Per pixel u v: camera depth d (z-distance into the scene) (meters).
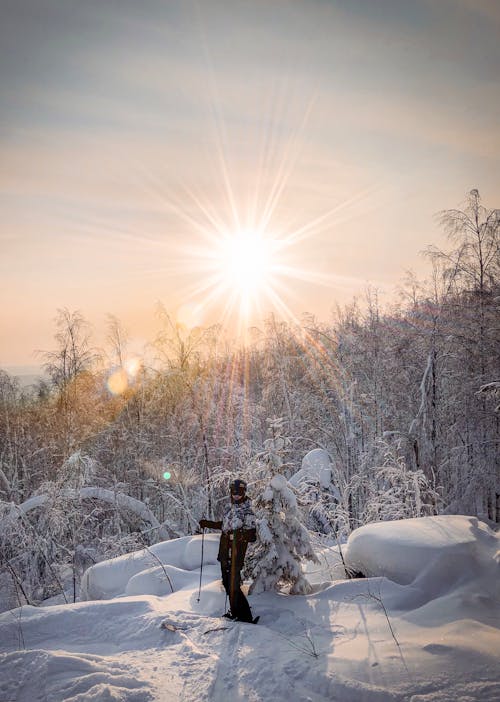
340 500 10.77
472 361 12.89
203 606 5.51
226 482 12.51
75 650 4.52
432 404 13.14
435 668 3.52
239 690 3.56
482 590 4.77
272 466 5.96
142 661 4.08
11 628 4.94
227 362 18.12
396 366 14.80
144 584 6.93
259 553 5.66
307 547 5.64
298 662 3.88
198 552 7.92
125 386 18.78
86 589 8.00
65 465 14.55
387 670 3.58
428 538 5.64
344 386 16.44
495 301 12.39
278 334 18.05
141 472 18.08
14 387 22.42
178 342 17.28
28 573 13.38
